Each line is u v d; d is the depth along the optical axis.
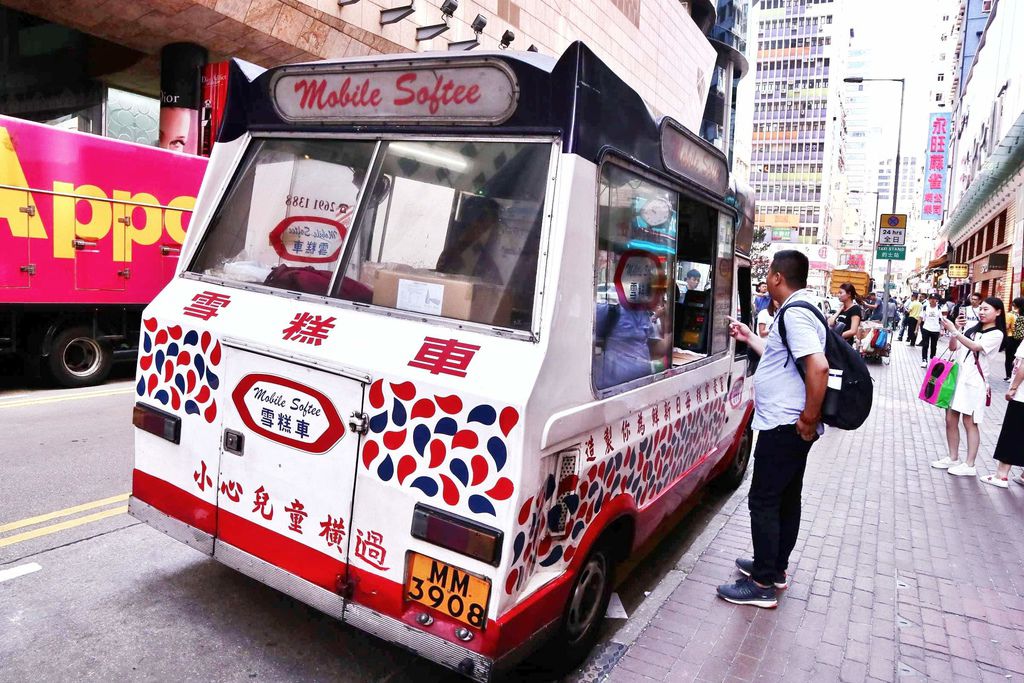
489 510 2.51
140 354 3.47
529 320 2.68
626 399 3.30
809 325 3.80
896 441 9.04
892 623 4.06
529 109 2.79
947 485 7.03
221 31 13.60
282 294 3.25
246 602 3.66
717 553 4.92
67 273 8.59
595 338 3.02
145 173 9.36
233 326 3.15
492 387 2.53
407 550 2.67
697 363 4.49
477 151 2.91
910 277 87.00
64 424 6.95
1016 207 24.33
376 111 3.16
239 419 3.10
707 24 43.97
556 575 2.87
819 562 4.89
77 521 4.54
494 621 2.49
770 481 4.09
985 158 26.88
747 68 52.19
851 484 6.90
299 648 3.31
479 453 2.53
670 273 3.92
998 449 7.03
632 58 26.66
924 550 5.23
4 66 13.17
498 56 2.80
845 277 31.95
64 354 8.91
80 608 3.49
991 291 28.75
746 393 6.19
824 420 3.89
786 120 113.69
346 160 3.25
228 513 3.17
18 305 8.18
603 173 3.02
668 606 4.09
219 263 3.55
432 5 17.19
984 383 7.32
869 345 18.17
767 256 54.53
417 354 2.72
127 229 9.20
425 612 2.64
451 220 2.93
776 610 4.12
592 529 3.13
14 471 5.43
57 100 14.38
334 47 15.11
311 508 2.90
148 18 13.01
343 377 2.79
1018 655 3.79
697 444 4.68
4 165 7.93
